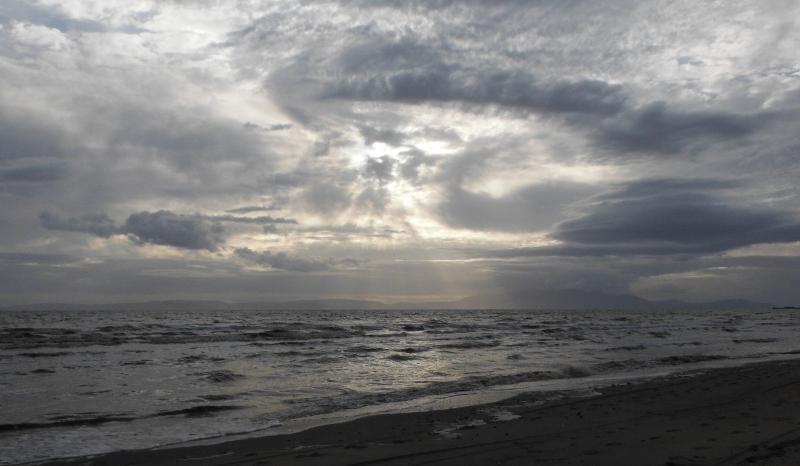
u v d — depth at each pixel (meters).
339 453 8.56
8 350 30.19
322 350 31.30
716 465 6.75
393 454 8.37
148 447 9.80
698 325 72.75
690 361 25.61
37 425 11.60
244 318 102.44
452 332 54.50
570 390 16.45
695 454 7.38
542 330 58.03
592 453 7.79
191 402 14.59
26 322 72.62
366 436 10.26
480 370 22.14
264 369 21.92
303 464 7.84
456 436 9.83
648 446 8.06
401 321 90.75
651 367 23.19
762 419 10.16
